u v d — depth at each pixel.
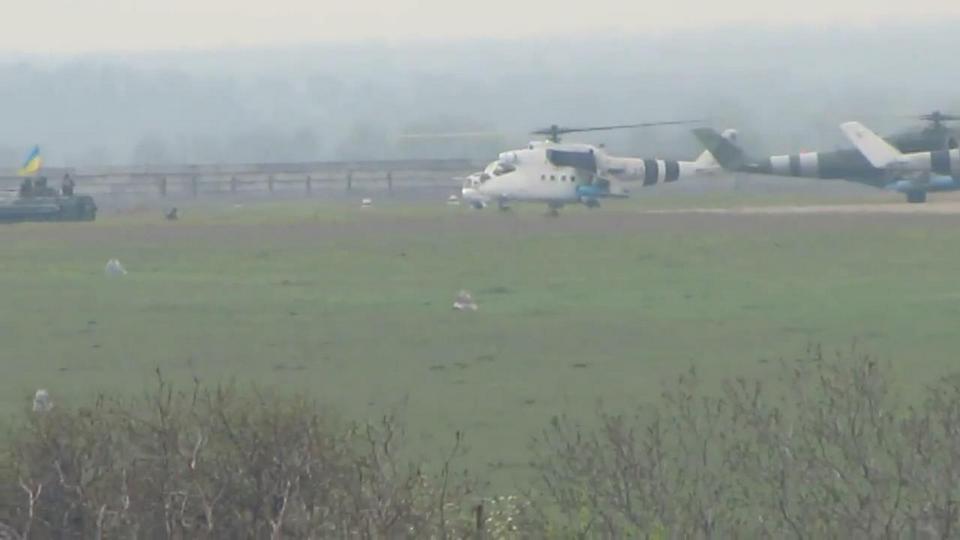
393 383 87.75
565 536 44.00
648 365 93.81
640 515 44.38
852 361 87.31
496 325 115.81
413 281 154.88
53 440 43.06
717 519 44.38
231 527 41.75
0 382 89.00
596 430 67.88
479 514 42.34
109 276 162.25
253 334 111.69
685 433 55.62
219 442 42.78
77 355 101.06
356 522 41.38
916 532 41.84
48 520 42.19
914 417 49.41
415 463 56.47
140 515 41.91
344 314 124.00
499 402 80.00
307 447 42.34
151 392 81.25
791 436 49.28
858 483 44.72
